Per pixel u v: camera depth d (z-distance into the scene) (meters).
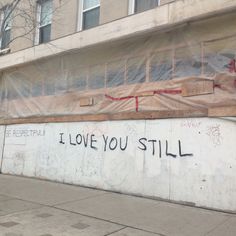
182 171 4.38
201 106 4.33
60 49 5.86
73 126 5.77
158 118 4.69
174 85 4.62
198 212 3.97
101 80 5.52
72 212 3.96
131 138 4.96
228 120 4.06
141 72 5.00
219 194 4.05
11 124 6.94
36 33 7.07
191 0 4.25
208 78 4.31
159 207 4.19
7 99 7.18
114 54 5.37
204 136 4.24
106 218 3.72
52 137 6.08
